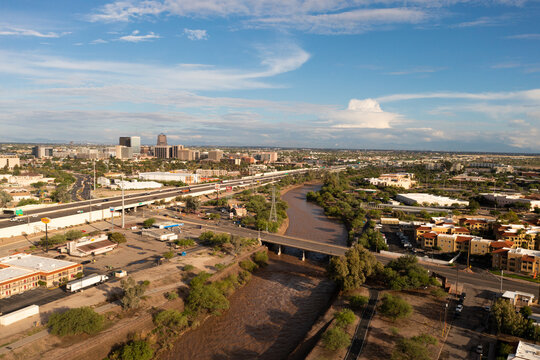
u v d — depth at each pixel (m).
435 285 175.88
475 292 169.50
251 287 191.88
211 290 164.75
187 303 160.62
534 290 169.88
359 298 158.00
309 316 161.00
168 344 134.88
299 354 128.00
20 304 147.38
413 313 150.25
